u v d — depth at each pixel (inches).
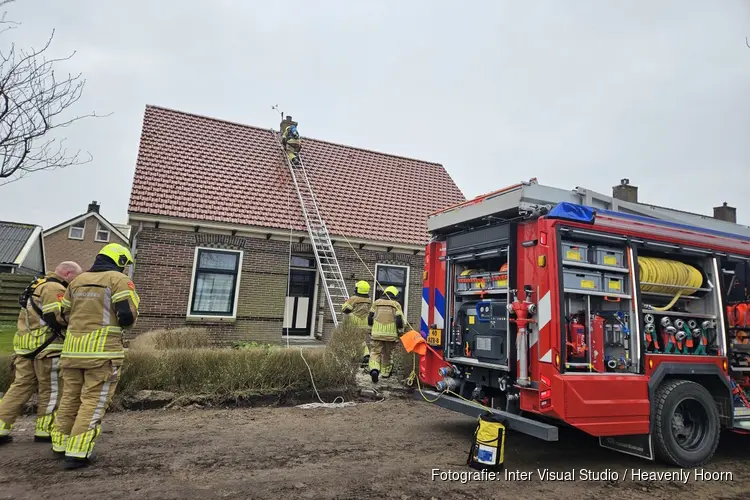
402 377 350.6
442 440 220.2
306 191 562.6
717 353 215.8
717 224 259.8
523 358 180.7
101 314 172.4
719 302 220.2
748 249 239.3
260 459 182.4
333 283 502.6
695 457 195.0
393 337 343.6
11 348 388.2
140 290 436.8
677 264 216.1
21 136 254.4
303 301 529.7
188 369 282.2
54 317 187.2
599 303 195.3
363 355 353.7
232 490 151.0
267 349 317.1
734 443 244.5
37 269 1093.1
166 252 451.5
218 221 464.8
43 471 161.9
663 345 204.4
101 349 170.1
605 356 188.7
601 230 190.9
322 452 194.5
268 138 624.1
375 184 638.5
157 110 577.3
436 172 730.2
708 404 201.0
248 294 480.4
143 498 142.6
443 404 219.9
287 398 290.2
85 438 164.9
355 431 230.4
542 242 181.8
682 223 232.5
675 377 204.1
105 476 159.0
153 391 265.1
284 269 499.5
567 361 180.4
